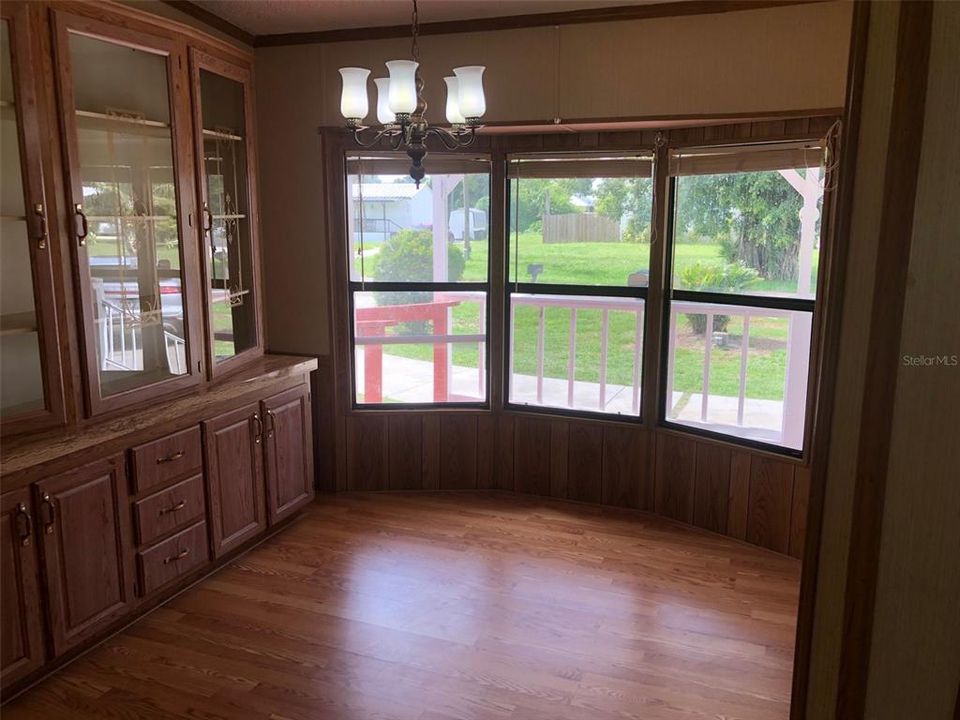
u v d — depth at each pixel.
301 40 3.68
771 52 3.05
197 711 2.31
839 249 0.96
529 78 3.44
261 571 3.20
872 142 0.91
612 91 3.33
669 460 3.73
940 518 0.95
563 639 2.69
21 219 2.34
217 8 3.31
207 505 3.04
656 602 2.95
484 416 4.05
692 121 3.23
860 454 0.98
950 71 0.87
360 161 3.78
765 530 3.42
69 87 2.44
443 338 4.06
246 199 3.54
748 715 2.29
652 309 3.64
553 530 3.62
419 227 3.89
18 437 2.41
